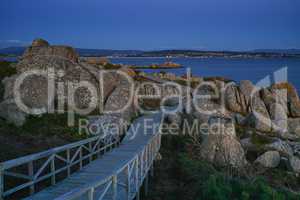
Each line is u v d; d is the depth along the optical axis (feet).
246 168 54.80
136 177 36.70
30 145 46.34
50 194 30.60
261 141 73.92
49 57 72.79
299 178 57.72
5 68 76.13
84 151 49.85
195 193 41.91
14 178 34.96
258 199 35.94
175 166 54.54
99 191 32.78
